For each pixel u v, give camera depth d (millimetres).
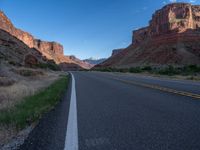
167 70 43312
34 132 4742
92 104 8320
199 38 145625
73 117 6160
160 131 4484
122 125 5086
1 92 11969
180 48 139375
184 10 184125
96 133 4566
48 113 6816
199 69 45188
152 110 6625
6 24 165250
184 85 14875
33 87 15938
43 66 69625
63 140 4188
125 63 177750
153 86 14289
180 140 3900
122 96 10180
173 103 7691
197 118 5422
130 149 3602
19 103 8266
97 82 20484
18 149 3768
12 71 26000
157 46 161625
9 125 5219
